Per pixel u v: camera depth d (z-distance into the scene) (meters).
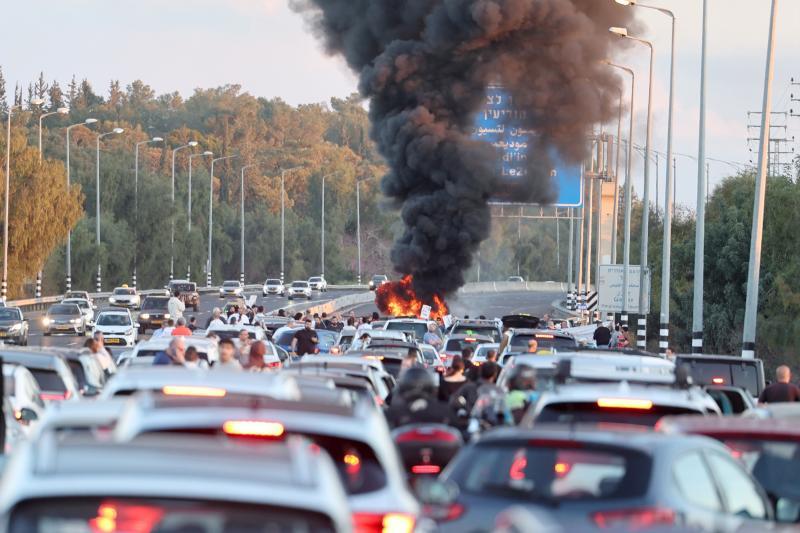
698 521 20.52
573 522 20.25
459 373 45.22
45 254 198.25
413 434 30.20
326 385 27.42
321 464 13.94
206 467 13.37
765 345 141.12
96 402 24.86
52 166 199.00
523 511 15.82
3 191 191.25
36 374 46.06
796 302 131.62
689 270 171.50
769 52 90.56
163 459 13.56
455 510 21.42
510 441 22.08
